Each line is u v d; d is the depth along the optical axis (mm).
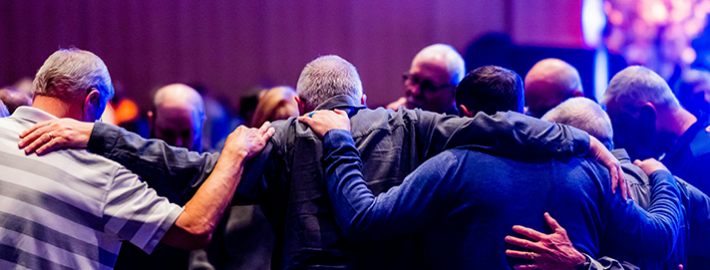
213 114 4562
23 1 5281
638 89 2354
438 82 2896
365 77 6066
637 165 2078
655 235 1742
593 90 5496
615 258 1773
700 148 2234
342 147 1705
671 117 2336
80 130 1686
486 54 5602
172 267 2342
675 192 1917
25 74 5301
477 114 1722
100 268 1655
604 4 6000
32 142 1654
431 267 1761
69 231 1615
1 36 5242
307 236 1731
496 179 1655
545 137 1679
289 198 1774
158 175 1726
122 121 4320
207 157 1787
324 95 1876
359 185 1662
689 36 5719
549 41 6434
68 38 5398
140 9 5559
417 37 6164
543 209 1660
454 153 1704
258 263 2172
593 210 1704
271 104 2848
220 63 5758
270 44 5867
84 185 1636
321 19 5969
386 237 1647
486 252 1653
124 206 1650
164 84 5637
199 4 5695
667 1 5730
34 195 1602
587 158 1761
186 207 1674
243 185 1754
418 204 1640
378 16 6082
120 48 5523
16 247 1583
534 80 2967
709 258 2070
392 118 1833
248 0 5812
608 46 5957
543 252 1609
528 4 6387
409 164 1806
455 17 6230
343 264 1730
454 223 1675
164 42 5625
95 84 1801
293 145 1785
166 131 2852
